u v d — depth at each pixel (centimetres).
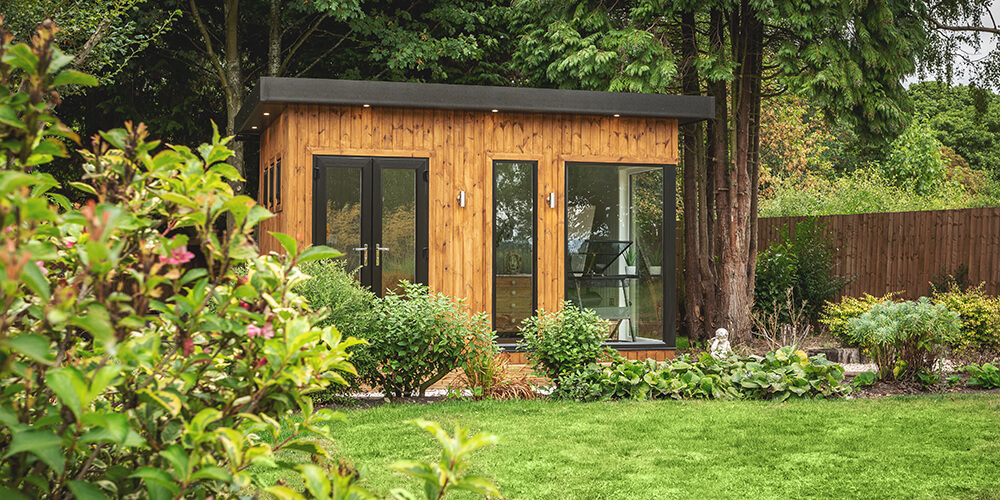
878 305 832
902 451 518
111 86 1460
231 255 181
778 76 1279
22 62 158
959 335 827
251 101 943
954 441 545
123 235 184
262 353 196
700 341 1271
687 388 742
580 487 436
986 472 464
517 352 938
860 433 572
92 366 175
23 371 143
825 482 446
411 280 923
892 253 1304
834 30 1143
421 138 929
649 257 988
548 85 1359
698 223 1321
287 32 1661
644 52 1191
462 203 935
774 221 1506
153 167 189
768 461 494
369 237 912
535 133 958
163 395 171
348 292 717
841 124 2520
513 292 948
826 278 1327
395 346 730
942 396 741
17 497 140
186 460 160
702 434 571
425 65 1537
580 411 664
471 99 910
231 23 1516
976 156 2908
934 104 2967
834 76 1107
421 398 752
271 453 184
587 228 970
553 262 958
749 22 1201
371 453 509
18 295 163
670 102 962
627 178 984
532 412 660
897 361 808
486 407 684
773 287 1274
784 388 733
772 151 2603
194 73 1627
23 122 159
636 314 981
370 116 916
